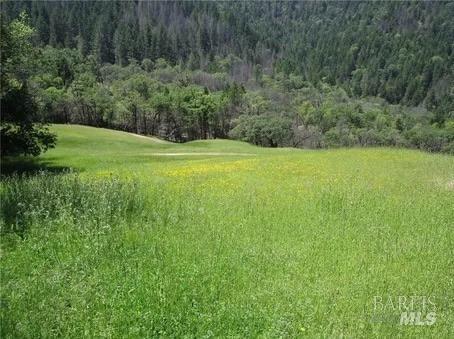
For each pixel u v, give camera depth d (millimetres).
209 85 175250
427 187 16375
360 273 8117
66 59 145375
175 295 6797
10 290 6648
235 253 8805
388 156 27297
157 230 10062
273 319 6223
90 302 6457
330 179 18391
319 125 128375
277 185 17031
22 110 27578
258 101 127688
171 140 124125
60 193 11188
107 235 9227
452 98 175625
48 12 189250
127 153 43312
